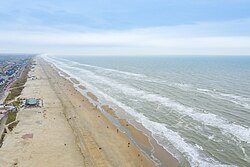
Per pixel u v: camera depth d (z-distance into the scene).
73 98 71.81
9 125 47.81
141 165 32.84
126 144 39.28
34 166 32.47
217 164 32.53
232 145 37.91
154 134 43.25
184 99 68.81
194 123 48.12
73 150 37.12
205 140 40.03
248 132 42.78
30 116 53.69
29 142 39.75
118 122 50.53
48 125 47.88
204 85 92.75
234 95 72.88
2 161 33.75
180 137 41.56
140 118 52.47
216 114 53.69
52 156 35.16
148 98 70.88
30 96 73.81
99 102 67.81
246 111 55.31
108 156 35.31
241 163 32.69
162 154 35.75
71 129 45.84
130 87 90.62
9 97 73.19
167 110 57.75
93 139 41.22
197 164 32.66
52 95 75.38
